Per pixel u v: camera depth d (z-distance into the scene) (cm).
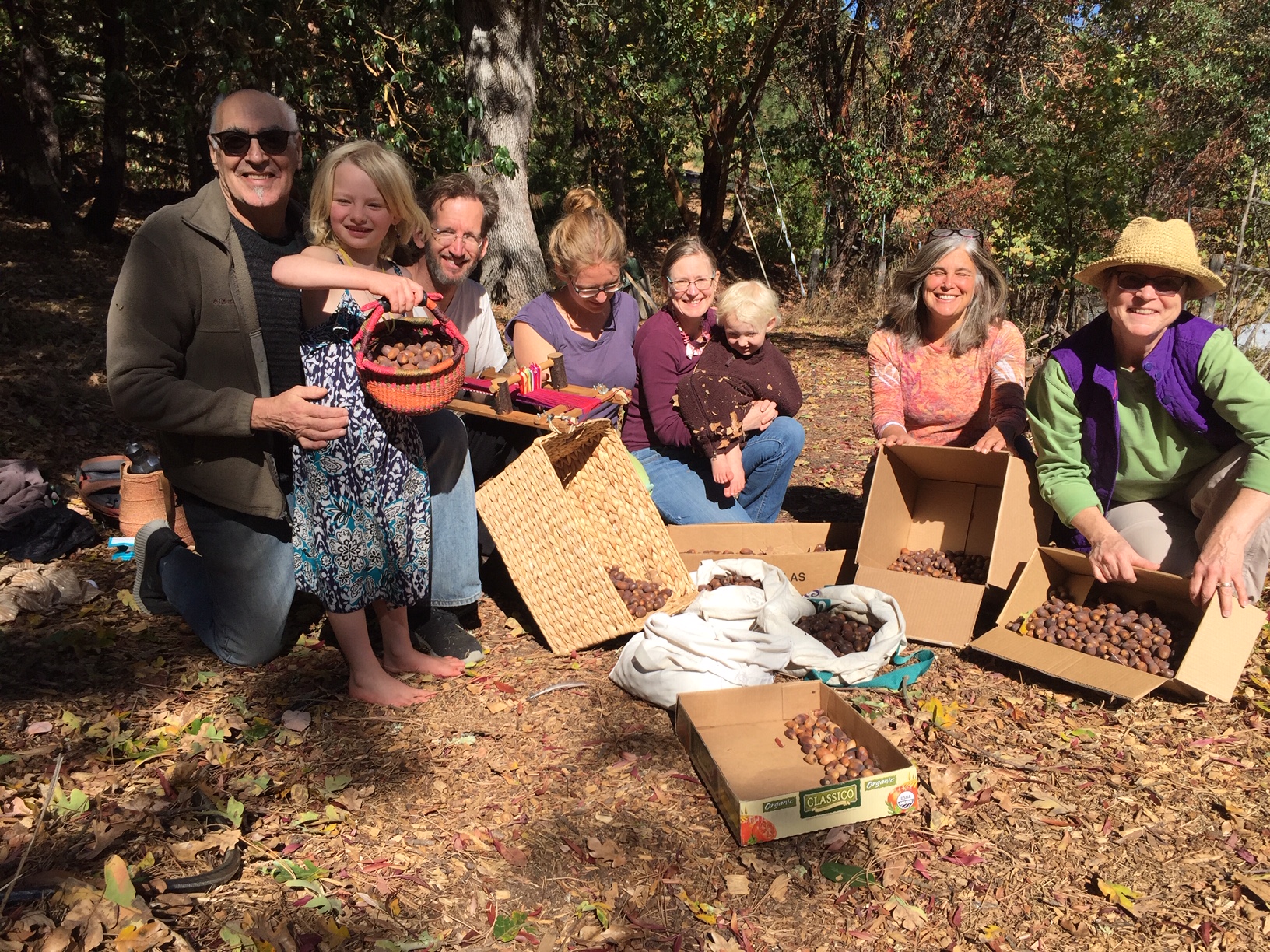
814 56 1872
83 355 792
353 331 296
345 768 277
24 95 1463
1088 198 983
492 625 377
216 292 295
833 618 352
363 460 294
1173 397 326
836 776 265
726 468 407
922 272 396
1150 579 325
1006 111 1747
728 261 2341
